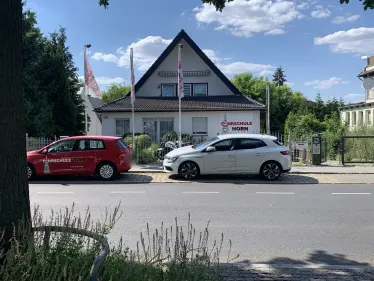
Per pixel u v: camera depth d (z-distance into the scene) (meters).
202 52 26.78
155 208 8.52
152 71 27.03
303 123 34.22
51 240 3.65
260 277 4.36
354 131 23.69
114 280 3.36
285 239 6.17
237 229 6.77
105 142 13.32
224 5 6.69
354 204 9.09
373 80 19.88
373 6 5.73
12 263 2.98
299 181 13.11
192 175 13.28
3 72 3.43
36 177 14.02
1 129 3.43
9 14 3.47
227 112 24.05
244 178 13.75
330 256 5.36
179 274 3.39
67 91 31.02
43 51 30.33
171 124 24.48
